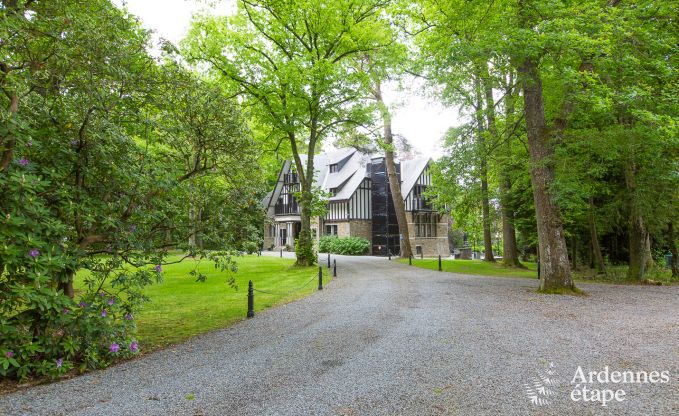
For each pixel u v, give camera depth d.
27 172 5.16
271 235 50.03
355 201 41.81
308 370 5.46
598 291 12.97
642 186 15.00
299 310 10.07
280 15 20.02
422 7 20.05
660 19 12.02
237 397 4.56
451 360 5.80
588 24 9.67
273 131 21.66
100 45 5.82
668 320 8.49
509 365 5.56
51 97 6.00
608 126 13.62
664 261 22.69
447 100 16.31
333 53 22.09
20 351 4.96
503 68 12.23
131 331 6.40
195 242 7.92
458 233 54.50
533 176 12.82
